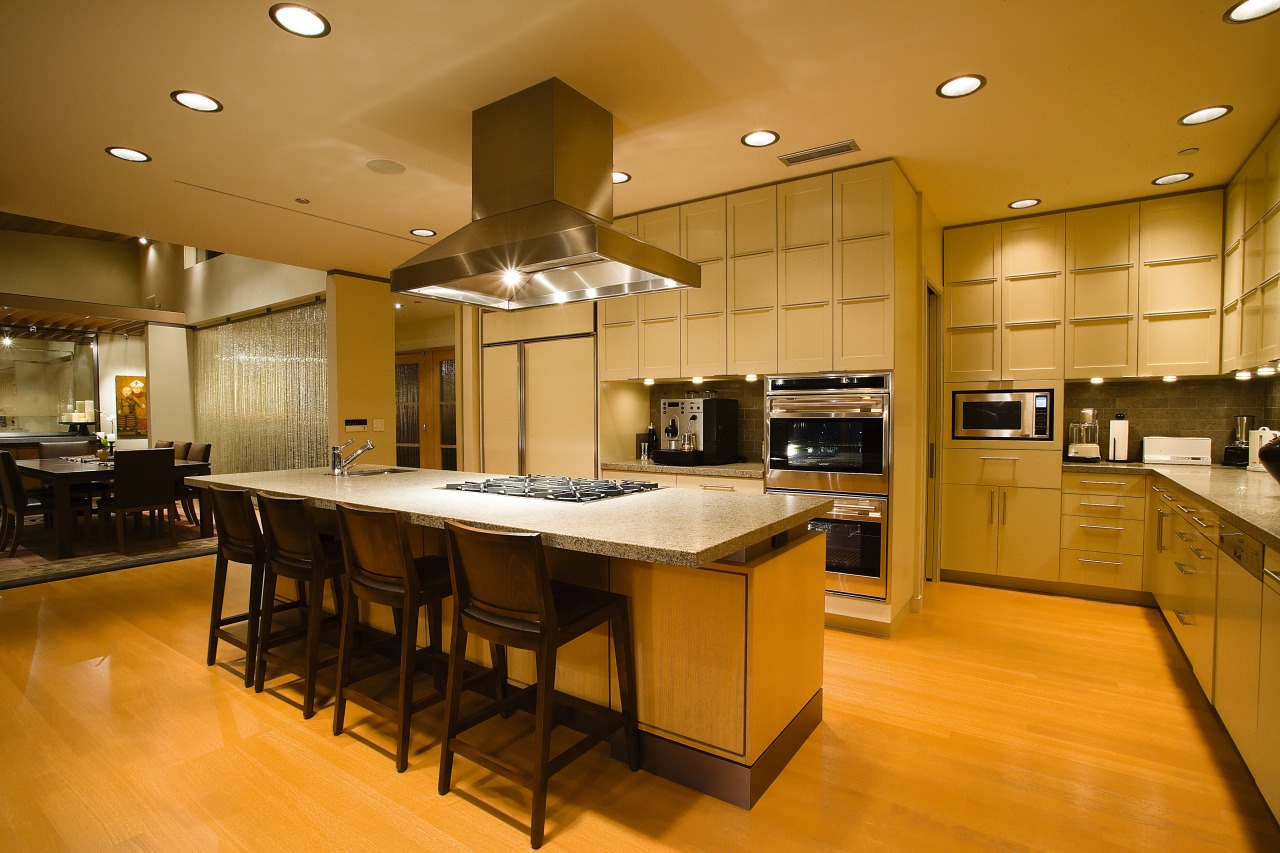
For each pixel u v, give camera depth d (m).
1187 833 1.80
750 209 3.74
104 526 5.76
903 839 1.77
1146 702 2.61
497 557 1.80
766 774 2.00
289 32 2.17
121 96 2.59
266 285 7.29
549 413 4.61
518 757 2.18
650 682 2.07
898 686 2.76
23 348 9.84
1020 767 2.13
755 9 2.07
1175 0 2.00
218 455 8.54
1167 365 3.78
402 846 1.74
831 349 3.49
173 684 2.77
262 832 1.79
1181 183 3.62
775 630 2.04
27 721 2.43
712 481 3.87
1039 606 3.88
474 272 2.51
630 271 2.78
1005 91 2.60
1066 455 4.30
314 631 2.47
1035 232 4.12
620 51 2.32
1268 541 1.75
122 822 1.83
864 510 3.38
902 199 3.46
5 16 2.04
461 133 2.96
